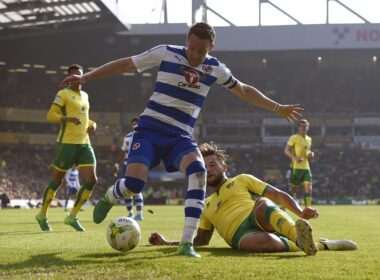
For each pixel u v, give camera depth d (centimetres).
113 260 487
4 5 3791
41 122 5453
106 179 5347
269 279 389
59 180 982
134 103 5803
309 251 512
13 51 5472
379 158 5500
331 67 5966
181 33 5150
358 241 746
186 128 558
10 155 5188
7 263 478
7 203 3669
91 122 1008
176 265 449
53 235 848
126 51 5594
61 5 3928
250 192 619
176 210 2477
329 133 5609
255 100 604
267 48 5238
